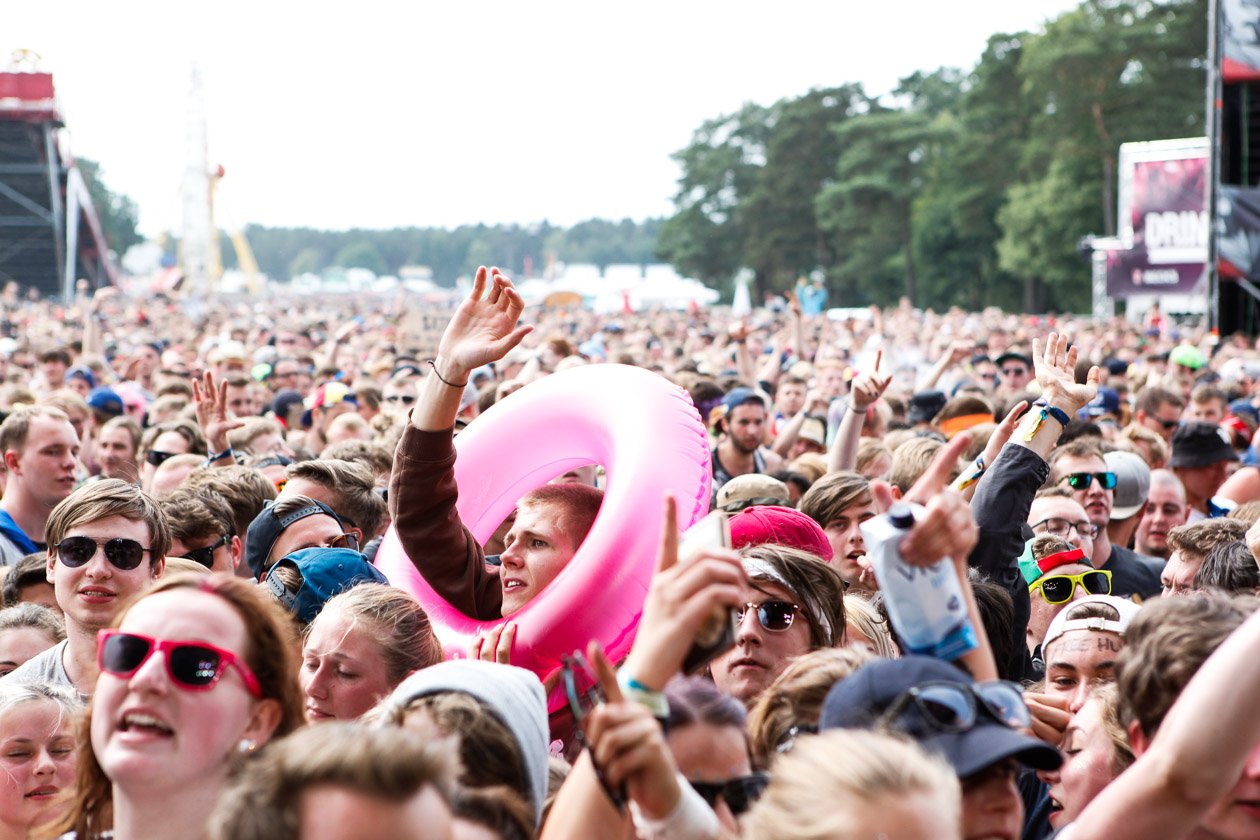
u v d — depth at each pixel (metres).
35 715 3.60
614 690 2.23
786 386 11.68
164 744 2.53
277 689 2.65
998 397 10.61
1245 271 21.53
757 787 2.49
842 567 5.40
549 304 81.81
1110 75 77.19
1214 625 2.62
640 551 4.12
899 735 2.17
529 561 4.34
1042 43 78.75
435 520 4.41
